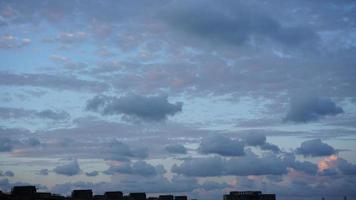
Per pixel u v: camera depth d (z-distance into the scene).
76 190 170.75
